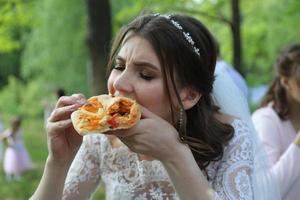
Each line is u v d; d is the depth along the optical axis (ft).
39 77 85.20
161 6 25.66
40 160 44.50
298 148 9.29
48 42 76.07
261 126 10.34
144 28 6.08
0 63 106.01
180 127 6.16
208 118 6.74
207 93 6.70
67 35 74.79
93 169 7.20
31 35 78.95
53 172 6.38
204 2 27.25
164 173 6.76
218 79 8.02
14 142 36.45
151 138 5.73
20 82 103.60
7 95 92.38
